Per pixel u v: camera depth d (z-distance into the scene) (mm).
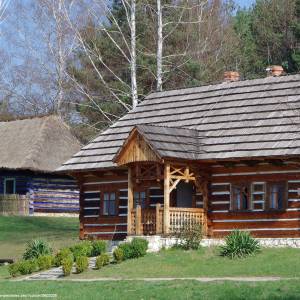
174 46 61781
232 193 37750
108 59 62312
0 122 63344
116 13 62156
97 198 42469
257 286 26953
